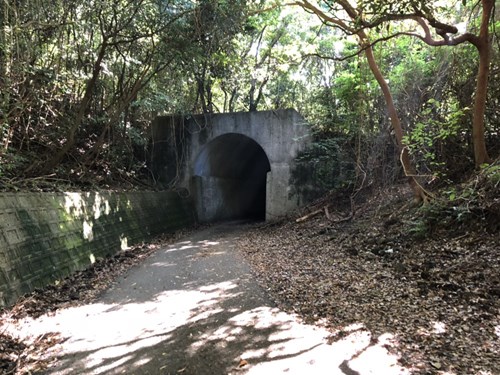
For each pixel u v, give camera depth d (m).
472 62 11.68
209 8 14.20
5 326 6.41
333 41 21.25
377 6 7.54
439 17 11.77
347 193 17.91
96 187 14.32
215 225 22.17
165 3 13.99
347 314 6.32
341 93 16.36
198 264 11.00
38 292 8.01
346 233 13.02
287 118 20.45
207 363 5.00
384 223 11.91
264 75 19.70
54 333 6.19
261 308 6.95
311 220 17.05
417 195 11.50
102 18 13.38
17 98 11.18
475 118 9.98
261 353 5.18
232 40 17.30
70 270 9.81
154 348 5.52
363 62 14.93
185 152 22.00
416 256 8.92
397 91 14.39
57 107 14.02
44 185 11.68
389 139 15.25
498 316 5.61
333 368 4.67
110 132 17.16
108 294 8.32
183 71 16.30
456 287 6.80
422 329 5.49
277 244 13.90
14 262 7.73
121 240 13.58
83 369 4.99
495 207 8.62
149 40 14.88
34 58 11.29
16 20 9.84
